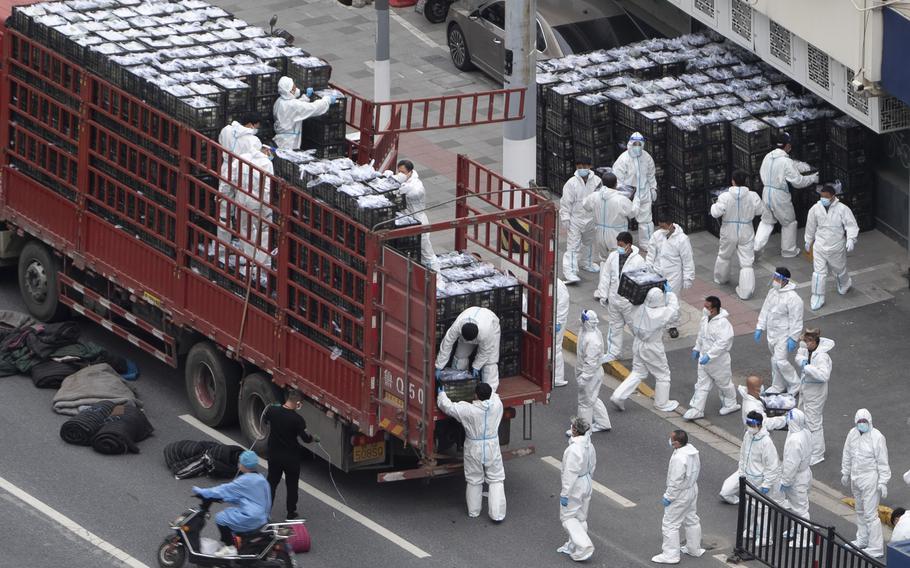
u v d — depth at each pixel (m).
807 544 59.12
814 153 84.88
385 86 89.38
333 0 109.19
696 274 81.88
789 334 70.50
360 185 60.94
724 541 62.28
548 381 62.91
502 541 61.09
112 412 66.12
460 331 60.22
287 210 61.81
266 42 71.06
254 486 57.34
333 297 61.19
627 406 71.75
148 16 73.31
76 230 70.81
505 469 66.06
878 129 78.06
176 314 67.06
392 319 59.56
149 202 66.94
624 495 64.81
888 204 84.25
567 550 60.41
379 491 64.19
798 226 85.06
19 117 72.56
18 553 58.81
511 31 75.81
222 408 66.81
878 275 81.38
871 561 57.38
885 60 75.44
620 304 72.69
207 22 73.31
